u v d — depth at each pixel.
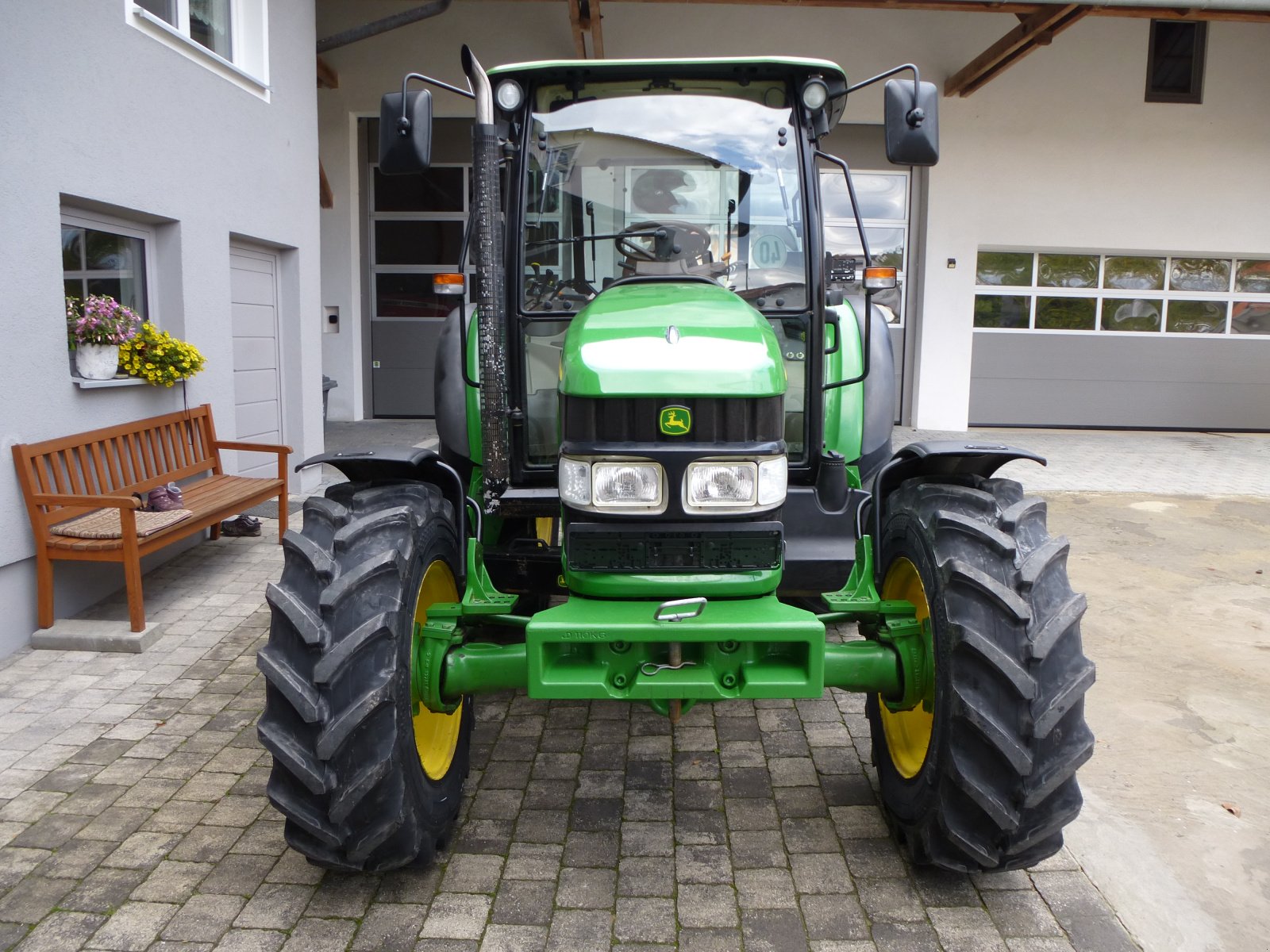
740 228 3.42
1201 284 11.73
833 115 3.66
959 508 2.62
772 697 2.37
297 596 2.38
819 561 3.30
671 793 3.10
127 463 4.96
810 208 3.38
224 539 5.99
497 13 10.88
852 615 2.82
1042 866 2.70
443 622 2.64
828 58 11.03
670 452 2.46
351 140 11.09
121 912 2.49
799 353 3.50
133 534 4.21
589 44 10.91
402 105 2.96
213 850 2.78
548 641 2.35
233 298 6.50
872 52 11.02
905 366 11.77
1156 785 3.17
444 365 4.09
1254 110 11.15
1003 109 11.10
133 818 2.95
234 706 3.74
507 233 3.34
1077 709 2.36
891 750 2.81
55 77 4.38
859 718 3.67
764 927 2.42
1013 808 2.32
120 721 3.60
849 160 11.38
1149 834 2.87
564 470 2.55
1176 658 4.32
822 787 3.14
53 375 4.42
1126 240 11.40
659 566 2.50
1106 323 11.75
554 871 2.67
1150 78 11.11
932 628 2.48
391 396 11.75
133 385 5.06
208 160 5.79
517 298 3.35
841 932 2.40
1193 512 7.23
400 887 2.59
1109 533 6.59
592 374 2.49
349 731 2.24
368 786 2.28
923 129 2.98
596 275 3.45
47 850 2.78
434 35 10.91
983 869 2.46
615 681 2.43
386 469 2.79
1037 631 2.33
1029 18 9.05
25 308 4.23
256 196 6.45
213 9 6.09
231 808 3.01
